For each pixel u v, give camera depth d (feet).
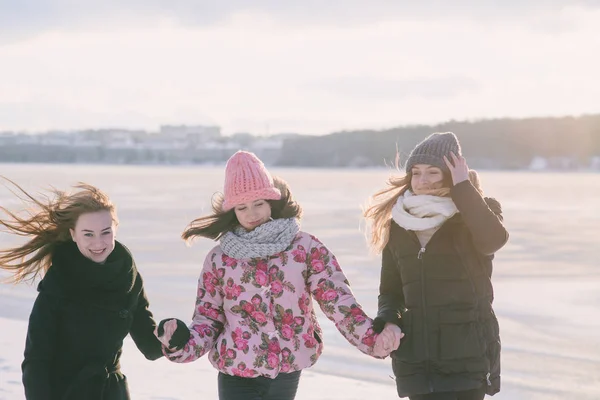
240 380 11.48
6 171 348.18
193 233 11.96
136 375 21.02
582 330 29.86
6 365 21.20
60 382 10.62
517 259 55.31
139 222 86.69
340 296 11.65
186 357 11.29
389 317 11.67
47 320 10.52
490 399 20.80
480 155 577.84
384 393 19.74
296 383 11.71
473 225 11.53
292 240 11.73
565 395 21.17
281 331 11.51
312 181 264.31
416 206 11.88
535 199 153.79
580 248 63.16
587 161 555.28
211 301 11.82
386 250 12.44
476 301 11.78
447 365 11.61
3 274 42.42
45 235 10.95
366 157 628.28
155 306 34.96
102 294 10.74
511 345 27.48
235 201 11.51
